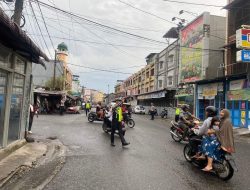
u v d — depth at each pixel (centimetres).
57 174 762
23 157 941
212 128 812
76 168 830
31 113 1547
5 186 654
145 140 1433
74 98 5444
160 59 5069
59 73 5756
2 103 945
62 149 1137
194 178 755
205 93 2967
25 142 1210
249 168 895
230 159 744
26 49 1009
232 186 694
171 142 1392
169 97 4331
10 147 1001
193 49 3375
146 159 970
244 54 1970
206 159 830
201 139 888
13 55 1013
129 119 2139
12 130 1070
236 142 1605
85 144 1263
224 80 2597
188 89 3422
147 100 5953
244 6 2520
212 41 3158
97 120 2383
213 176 781
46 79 5744
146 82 6184
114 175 759
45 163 891
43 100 4103
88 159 952
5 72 963
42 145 1192
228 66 2698
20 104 1162
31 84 1289
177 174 789
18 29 768
